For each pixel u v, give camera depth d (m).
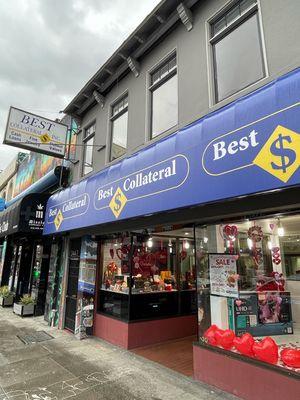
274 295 4.18
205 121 4.08
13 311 10.58
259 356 3.87
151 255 7.09
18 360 5.57
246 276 4.45
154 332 6.68
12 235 10.55
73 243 8.56
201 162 3.90
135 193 5.04
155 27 6.40
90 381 4.63
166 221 5.22
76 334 7.25
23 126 8.11
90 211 6.35
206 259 4.93
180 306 7.29
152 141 6.09
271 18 4.25
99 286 7.68
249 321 4.34
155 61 6.54
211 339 4.51
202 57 5.30
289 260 4.02
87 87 8.41
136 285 6.66
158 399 4.02
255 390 3.74
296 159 2.85
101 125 8.30
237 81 4.77
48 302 9.18
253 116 3.37
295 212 3.65
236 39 4.93
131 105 7.05
